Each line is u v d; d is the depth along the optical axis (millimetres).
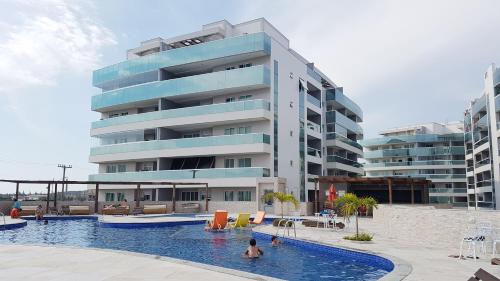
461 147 86812
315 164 58500
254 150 41625
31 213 34000
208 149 43969
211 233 23734
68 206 35250
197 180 44094
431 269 10336
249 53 43625
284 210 37594
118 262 11031
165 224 27516
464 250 13867
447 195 84688
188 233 23719
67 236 22031
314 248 16641
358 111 75188
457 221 14539
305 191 50969
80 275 9328
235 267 13266
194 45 46562
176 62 47656
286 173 46125
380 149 96688
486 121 52906
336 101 62312
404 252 13570
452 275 9586
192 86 45844
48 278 9016
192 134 49656
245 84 42781
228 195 43875
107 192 52781
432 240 15297
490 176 52062
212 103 47875
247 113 42406
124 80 53625
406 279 9133
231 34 49500
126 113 54375
